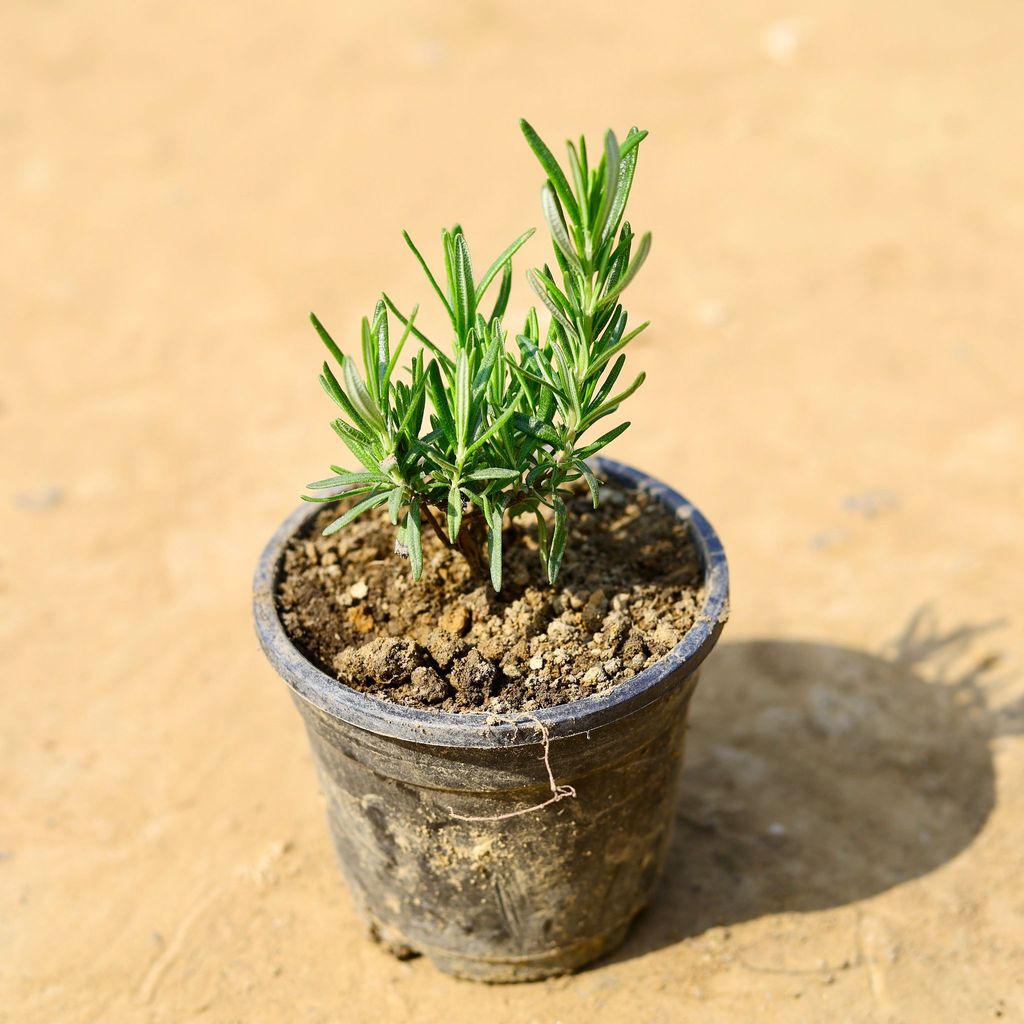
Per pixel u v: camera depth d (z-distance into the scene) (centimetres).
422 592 60
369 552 62
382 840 60
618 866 61
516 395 58
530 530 62
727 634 76
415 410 57
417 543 57
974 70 130
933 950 64
